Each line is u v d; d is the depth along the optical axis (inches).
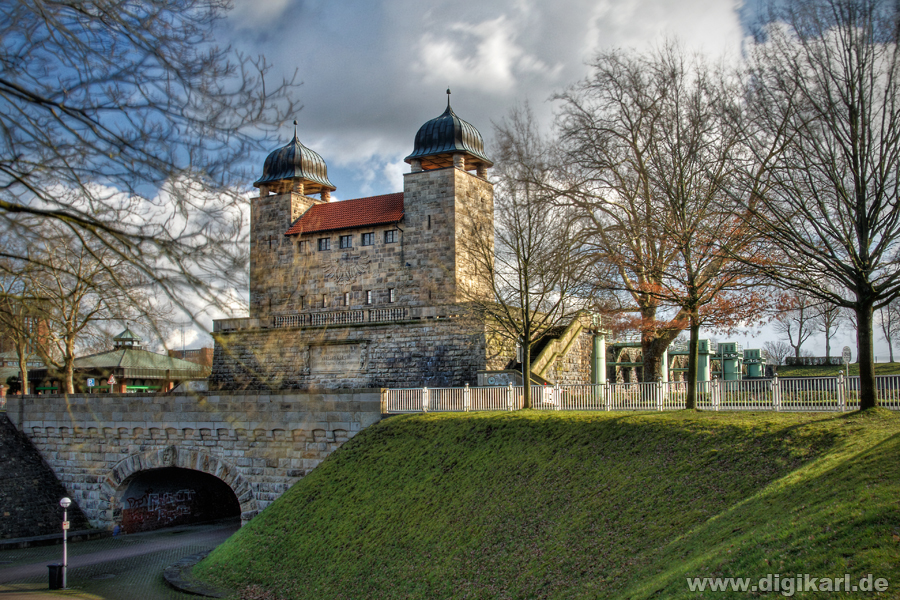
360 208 2181.3
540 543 828.6
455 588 825.5
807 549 516.1
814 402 959.6
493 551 860.0
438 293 1973.4
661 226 1108.5
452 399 1349.7
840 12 814.5
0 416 1771.7
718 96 1005.8
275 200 2235.5
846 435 770.8
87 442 1694.1
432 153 2037.4
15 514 1614.2
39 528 1628.9
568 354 1829.5
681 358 2423.7
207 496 1942.7
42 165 353.4
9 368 2322.8
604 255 1229.7
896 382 879.7
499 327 1561.3
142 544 1556.3
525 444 1068.5
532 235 1391.5
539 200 1333.7
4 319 417.7
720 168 1006.4
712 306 1261.1
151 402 1605.6
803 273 932.0
